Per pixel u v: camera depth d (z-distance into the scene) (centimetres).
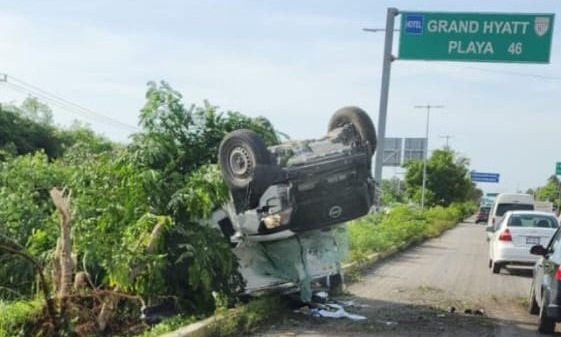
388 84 2086
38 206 1152
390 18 2078
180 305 973
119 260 870
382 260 2064
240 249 1035
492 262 1909
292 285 1080
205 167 1033
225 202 1002
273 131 1149
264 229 984
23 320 761
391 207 3872
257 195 964
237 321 923
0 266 963
